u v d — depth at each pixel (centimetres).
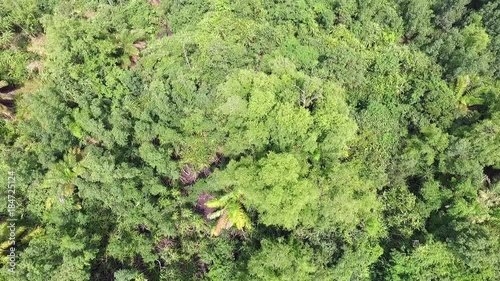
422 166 2883
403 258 2506
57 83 2695
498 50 3375
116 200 2447
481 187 2773
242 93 2484
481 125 2748
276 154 2250
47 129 2530
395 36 3578
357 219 2397
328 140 2414
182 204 2562
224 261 2423
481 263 2356
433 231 2658
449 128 2975
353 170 2430
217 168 2538
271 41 2986
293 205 2159
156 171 2620
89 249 2317
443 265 2458
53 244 2316
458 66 3195
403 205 2712
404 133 2975
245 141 2436
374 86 3103
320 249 2362
